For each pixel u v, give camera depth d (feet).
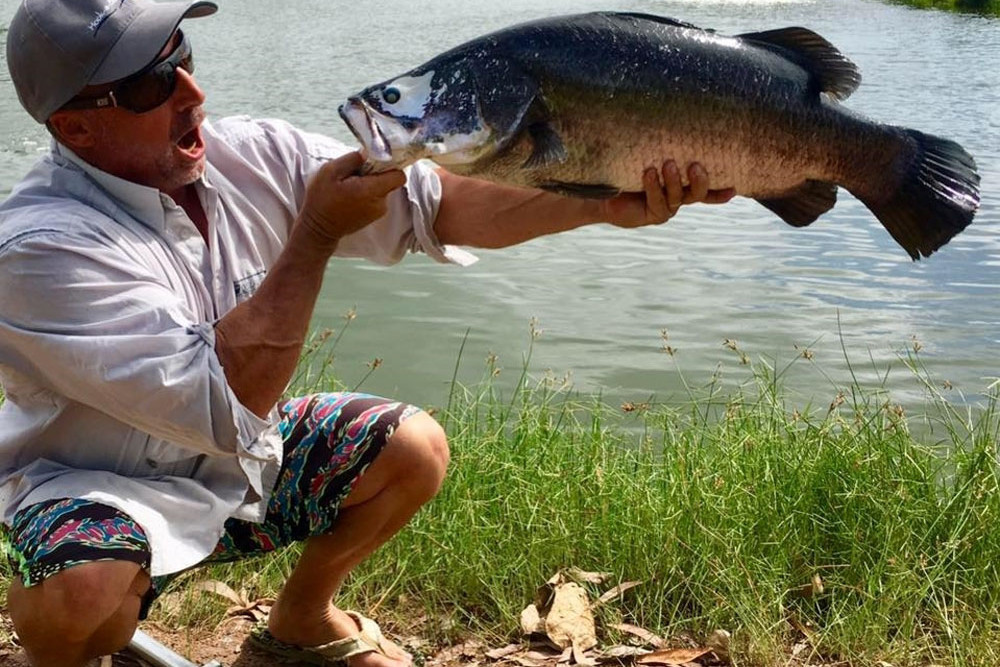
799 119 8.57
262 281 8.98
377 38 80.43
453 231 10.17
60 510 8.16
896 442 14.05
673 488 12.73
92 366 8.00
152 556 8.17
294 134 9.80
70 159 8.65
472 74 7.90
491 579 11.46
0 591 10.94
